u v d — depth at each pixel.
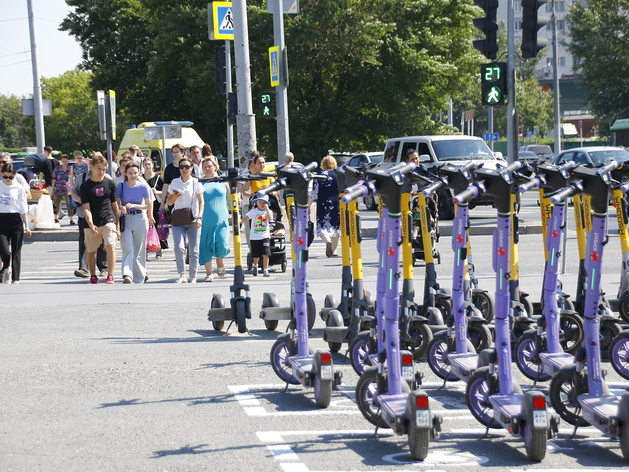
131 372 15.61
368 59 70.31
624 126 93.69
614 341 15.44
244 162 39.62
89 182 27.42
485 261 31.28
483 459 10.91
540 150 118.69
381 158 61.22
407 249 15.56
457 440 11.74
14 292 25.83
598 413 10.98
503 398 11.50
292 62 72.00
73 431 12.13
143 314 21.62
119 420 12.67
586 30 129.00
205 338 18.64
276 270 30.42
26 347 17.80
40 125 59.56
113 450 11.27
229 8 39.38
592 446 11.51
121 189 28.00
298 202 13.43
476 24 32.09
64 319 21.06
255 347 17.69
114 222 27.91
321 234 32.94
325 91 77.75
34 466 10.66
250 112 39.75
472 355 13.69
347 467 10.57
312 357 13.86
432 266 16.47
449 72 75.06
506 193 11.33
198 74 74.69
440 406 13.53
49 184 49.69
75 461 10.84
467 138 50.81
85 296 24.75
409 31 73.75
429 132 78.00
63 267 33.28
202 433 12.02
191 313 21.72
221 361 16.45
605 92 129.50
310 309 18.14
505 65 31.95
